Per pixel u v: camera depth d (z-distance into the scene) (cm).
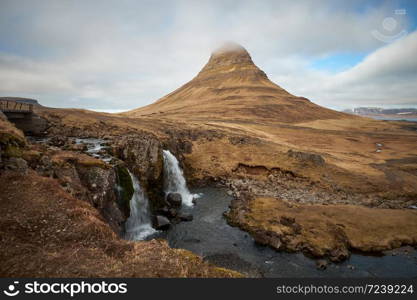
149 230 3216
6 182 1884
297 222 3344
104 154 3544
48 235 1505
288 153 6391
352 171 5941
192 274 1394
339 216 3594
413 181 5706
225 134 7919
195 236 3084
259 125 13750
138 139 4316
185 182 5228
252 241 2994
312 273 2412
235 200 4306
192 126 9144
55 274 1223
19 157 2205
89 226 1648
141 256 1478
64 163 2522
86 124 6344
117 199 2928
